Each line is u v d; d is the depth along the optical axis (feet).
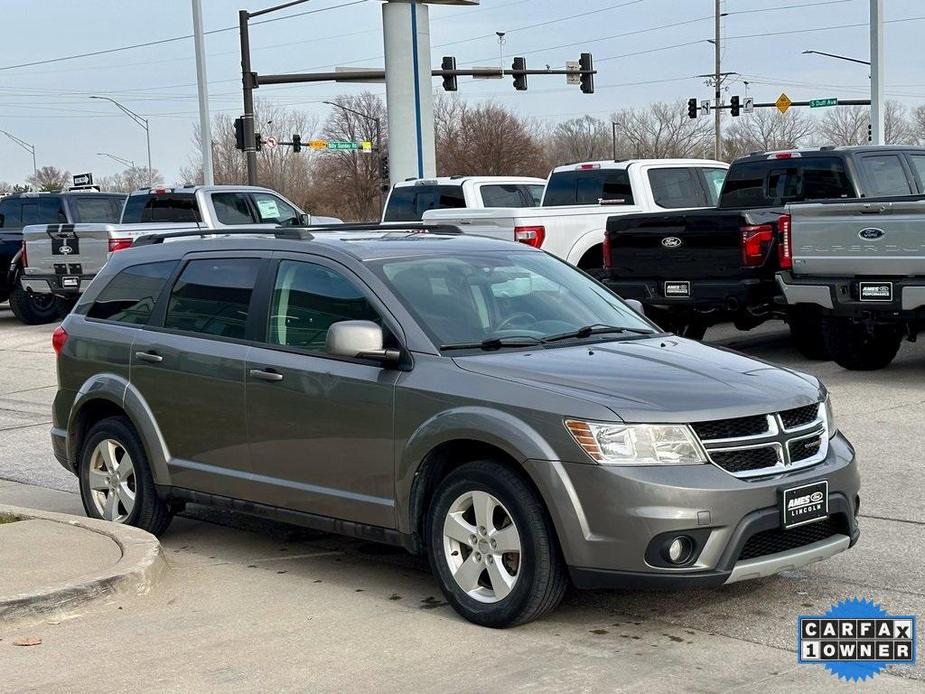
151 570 20.93
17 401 45.34
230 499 22.41
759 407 17.89
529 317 21.09
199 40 103.19
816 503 18.02
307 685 16.21
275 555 23.38
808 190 44.86
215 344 22.63
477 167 238.27
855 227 37.78
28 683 16.52
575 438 17.33
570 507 17.28
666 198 55.83
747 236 40.78
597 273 48.26
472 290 21.20
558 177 58.34
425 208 61.72
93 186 88.58
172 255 24.48
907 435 31.60
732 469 17.54
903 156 45.21
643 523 16.92
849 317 38.70
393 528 19.71
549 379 18.30
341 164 249.75
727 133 264.93
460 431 18.40
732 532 17.17
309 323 21.35
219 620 19.20
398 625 18.71
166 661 17.29
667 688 15.70
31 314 75.31
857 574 20.57
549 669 16.52
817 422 18.90
